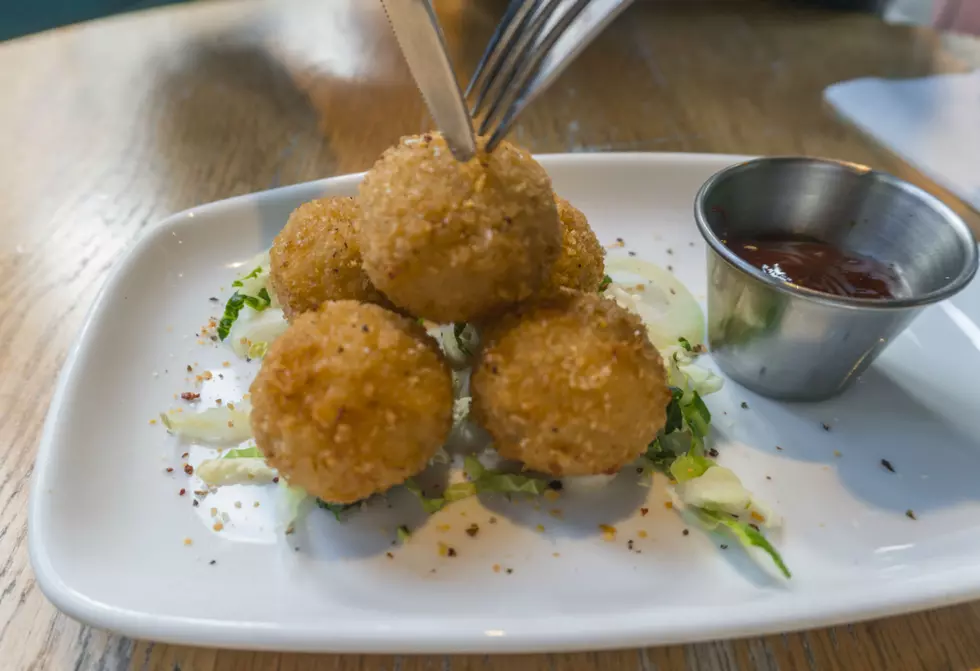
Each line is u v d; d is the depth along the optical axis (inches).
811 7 17.1
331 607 5.6
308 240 7.3
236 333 8.1
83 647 5.6
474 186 5.9
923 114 12.7
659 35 15.7
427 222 5.8
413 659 5.6
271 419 5.8
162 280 8.6
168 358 7.9
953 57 14.7
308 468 5.8
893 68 14.3
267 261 8.8
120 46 14.5
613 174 10.2
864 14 16.8
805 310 6.8
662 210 10.1
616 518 6.4
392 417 5.8
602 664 5.5
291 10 15.9
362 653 5.3
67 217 10.2
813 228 8.4
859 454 7.1
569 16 6.0
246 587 5.8
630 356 6.0
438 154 6.1
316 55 14.4
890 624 5.8
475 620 5.3
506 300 6.2
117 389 7.4
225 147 11.7
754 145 11.9
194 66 13.9
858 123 12.5
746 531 6.1
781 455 7.1
